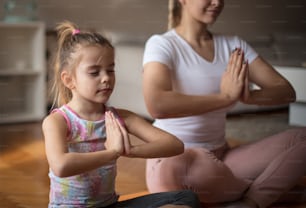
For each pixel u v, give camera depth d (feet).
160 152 4.07
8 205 5.95
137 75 11.85
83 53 3.98
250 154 5.50
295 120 11.35
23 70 12.17
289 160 5.24
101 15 14.16
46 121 3.94
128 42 12.81
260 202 5.27
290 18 18.42
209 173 5.03
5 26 11.96
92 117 4.10
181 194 4.23
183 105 4.99
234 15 17.04
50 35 13.17
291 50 15.74
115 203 4.18
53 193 4.02
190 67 5.38
